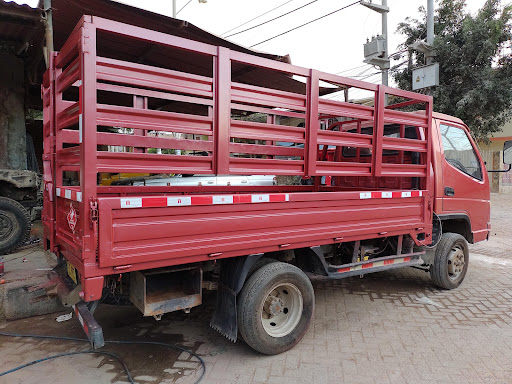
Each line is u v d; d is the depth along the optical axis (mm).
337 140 3523
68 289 2939
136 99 2582
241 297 3096
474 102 10195
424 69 10125
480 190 5449
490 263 6715
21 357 3201
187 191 4289
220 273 3264
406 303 4645
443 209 4785
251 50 6742
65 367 3053
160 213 2555
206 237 2764
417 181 4562
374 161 3818
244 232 2947
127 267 2463
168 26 5977
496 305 4602
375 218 3861
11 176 6266
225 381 2896
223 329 3170
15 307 3938
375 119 3789
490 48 9945
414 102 4391
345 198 3561
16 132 7910
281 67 3115
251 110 3039
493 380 2971
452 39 10703
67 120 2859
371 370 3094
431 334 3787
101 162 2424
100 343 2566
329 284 5375
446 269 4965
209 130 2857
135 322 3957
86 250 2334
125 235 2424
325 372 3051
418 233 4398
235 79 8188
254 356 3287
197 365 3123
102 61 2385
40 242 6621
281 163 3217
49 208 3400
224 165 2914
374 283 5438
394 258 4273
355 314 4285
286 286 3365
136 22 5941
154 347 3418
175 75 2666
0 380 2848
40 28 6148
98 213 2334
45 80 3449
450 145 4992
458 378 2994
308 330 3826
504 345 3568
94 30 2344
